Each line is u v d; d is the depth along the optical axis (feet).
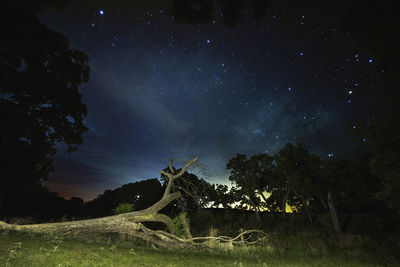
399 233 55.62
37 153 65.16
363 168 72.49
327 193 76.48
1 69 56.39
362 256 39.96
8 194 60.13
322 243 55.72
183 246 39.27
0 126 59.26
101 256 22.31
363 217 79.92
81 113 74.54
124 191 92.43
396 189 31.14
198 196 49.42
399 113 31.81
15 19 43.32
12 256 17.20
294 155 83.15
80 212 110.93
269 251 43.73
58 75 68.18
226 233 73.61
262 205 120.06
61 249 22.76
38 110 66.64
